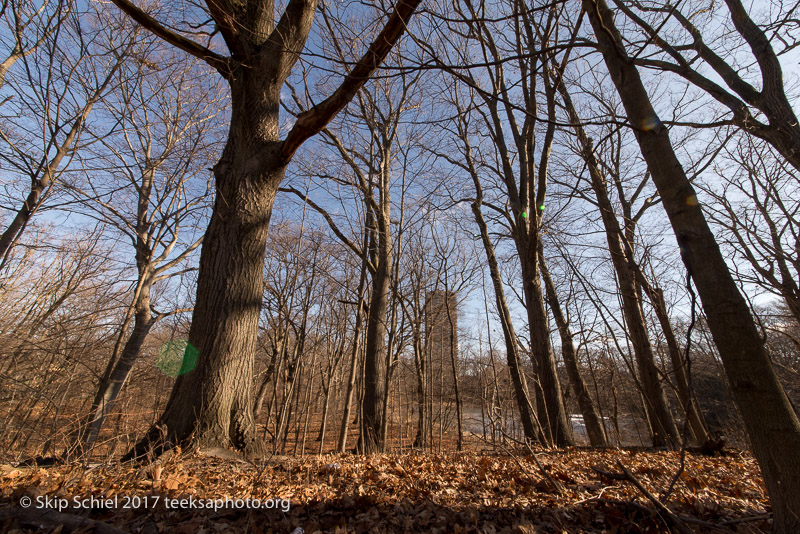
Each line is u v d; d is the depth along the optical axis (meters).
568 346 9.87
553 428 8.53
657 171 2.77
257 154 5.78
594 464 5.13
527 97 7.96
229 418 4.76
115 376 9.35
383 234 9.84
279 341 12.36
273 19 6.37
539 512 3.13
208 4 5.22
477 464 5.50
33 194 5.99
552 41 6.48
